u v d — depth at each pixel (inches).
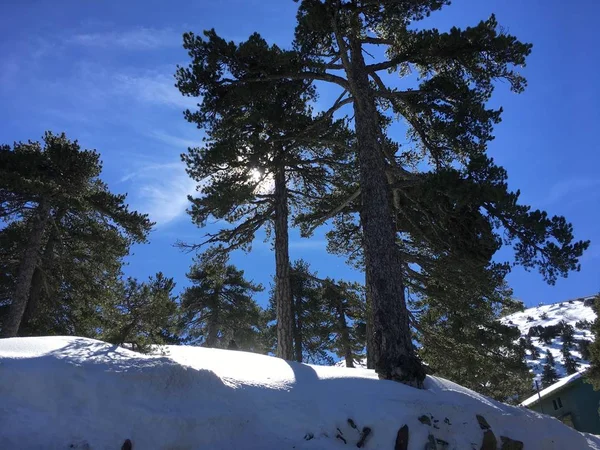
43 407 218.7
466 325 639.8
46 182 668.7
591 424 1188.5
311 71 531.8
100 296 685.9
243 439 253.9
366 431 286.0
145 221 749.9
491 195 378.0
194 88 515.5
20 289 624.1
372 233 435.8
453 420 322.0
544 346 3890.3
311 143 601.0
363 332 996.6
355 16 516.7
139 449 221.3
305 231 646.5
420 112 529.7
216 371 314.2
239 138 521.7
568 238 370.0
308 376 351.9
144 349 387.2
